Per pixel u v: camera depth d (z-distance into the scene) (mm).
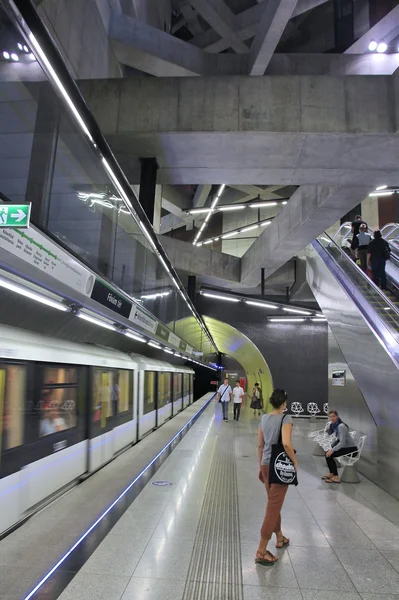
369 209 29875
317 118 9039
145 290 11703
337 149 9586
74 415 6254
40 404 5160
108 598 3277
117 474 7000
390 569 3971
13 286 4219
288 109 9070
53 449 5500
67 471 5938
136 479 6797
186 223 33156
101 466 7391
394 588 3602
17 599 3215
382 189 18531
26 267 4105
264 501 6051
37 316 6441
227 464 8602
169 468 7742
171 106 9133
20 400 4668
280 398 4527
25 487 4758
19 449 4625
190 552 4176
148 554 4090
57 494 5664
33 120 6508
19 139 6859
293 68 16969
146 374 11305
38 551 4055
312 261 15945
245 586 3572
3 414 4316
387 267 13430
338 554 4309
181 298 16891
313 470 8570
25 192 6867
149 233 9141
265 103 9102
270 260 18375
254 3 22469
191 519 5137
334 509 5906
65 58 9219
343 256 14102
